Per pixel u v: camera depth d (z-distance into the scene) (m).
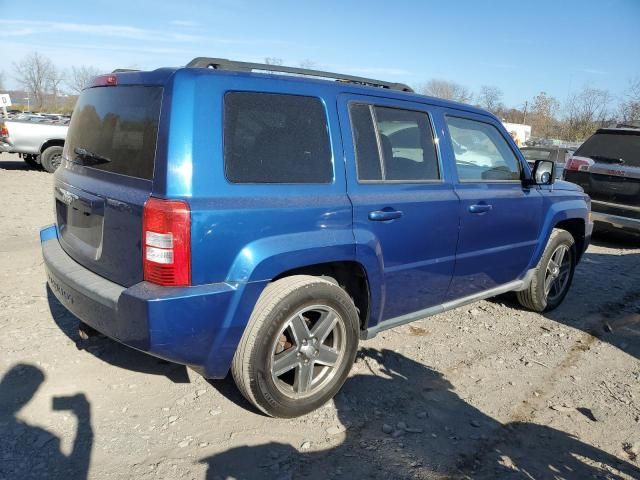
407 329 4.68
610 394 3.76
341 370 3.32
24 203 9.41
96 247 3.08
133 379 3.50
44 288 5.02
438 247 3.86
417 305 3.94
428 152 3.88
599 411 3.52
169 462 2.74
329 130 3.25
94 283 2.95
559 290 5.51
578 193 5.52
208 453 2.83
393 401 3.47
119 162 2.97
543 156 12.59
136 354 3.82
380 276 3.46
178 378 3.55
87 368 3.59
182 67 2.83
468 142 4.25
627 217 8.18
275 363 3.01
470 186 4.15
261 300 2.90
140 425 3.03
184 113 2.68
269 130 2.99
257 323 2.86
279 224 2.90
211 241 2.67
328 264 3.29
